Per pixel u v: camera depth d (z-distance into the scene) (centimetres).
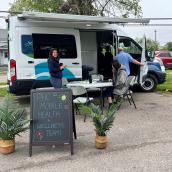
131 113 634
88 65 827
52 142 406
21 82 690
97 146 425
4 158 398
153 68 923
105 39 822
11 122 406
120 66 651
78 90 588
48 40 714
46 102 414
